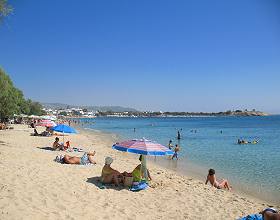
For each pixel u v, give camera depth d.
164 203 12.06
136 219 9.95
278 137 62.00
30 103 126.31
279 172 23.38
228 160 29.53
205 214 11.17
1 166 14.91
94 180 14.36
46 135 40.03
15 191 10.84
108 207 10.78
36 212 9.11
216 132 78.69
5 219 8.24
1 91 38.72
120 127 103.62
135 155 28.73
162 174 18.56
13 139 33.16
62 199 10.84
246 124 134.75
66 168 16.53
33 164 16.53
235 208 12.19
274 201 15.30
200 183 16.78
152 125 124.50
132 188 13.46
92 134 62.34
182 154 33.53
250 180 20.45
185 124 137.38
